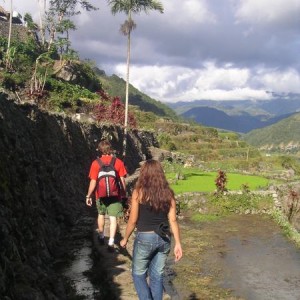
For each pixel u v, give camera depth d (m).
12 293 5.55
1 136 8.51
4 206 7.05
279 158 82.62
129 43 36.00
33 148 11.36
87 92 55.38
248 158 79.12
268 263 14.76
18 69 51.53
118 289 7.31
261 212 23.97
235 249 16.44
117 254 9.08
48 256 9.04
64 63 63.44
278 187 27.88
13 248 6.54
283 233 19.58
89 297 7.33
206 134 90.00
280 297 11.62
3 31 65.25
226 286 12.16
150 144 50.69
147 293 5.47
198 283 12.21
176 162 48.72
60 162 14.58
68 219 12.31
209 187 28.08
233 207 23.84
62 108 44.91
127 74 36.06
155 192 5.41
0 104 9.40
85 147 20.23
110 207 8.98
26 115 12.01
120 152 32.12
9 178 7.96
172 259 14.18
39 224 9.37
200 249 16.14
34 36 69.81
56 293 7.14
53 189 12.45
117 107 37.50
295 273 13.73
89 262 9.16
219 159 75.69
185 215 22.75
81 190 16.73
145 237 5.40
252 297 11.48
